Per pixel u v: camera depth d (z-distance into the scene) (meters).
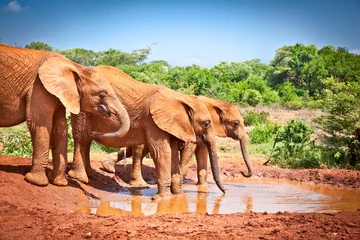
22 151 17.05
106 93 11.76
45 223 8.80
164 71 46.69
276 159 19.73
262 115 34.34
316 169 17.30
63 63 11.39
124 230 8.45
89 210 11.27
